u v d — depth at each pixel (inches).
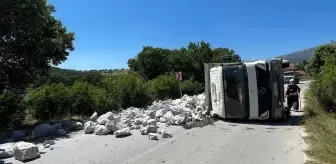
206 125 481.7
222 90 518.9
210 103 585.3
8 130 436.5
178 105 671.1
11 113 470.0
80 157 305.9
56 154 320.2
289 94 643.5
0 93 495.2
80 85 629.0
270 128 449.4
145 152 319.0
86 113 609.9
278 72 501.0
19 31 489.4
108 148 338.6
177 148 333.1
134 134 412.5
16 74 503.5
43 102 559.2
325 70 642.2
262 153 306.3
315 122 428.8
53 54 542.9
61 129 427.2
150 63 1718.8
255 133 413.1
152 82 1057.5
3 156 313.7
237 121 518.0
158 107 639.8
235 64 518.9
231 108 511.2
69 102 595.5
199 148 331.6
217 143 354.3
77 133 430.6
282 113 500.4
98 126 426.9
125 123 462.3
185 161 283.9
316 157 275.1
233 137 388.2
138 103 765.9
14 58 503.8
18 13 469.1
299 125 462.6
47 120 548.4
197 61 1454.2
